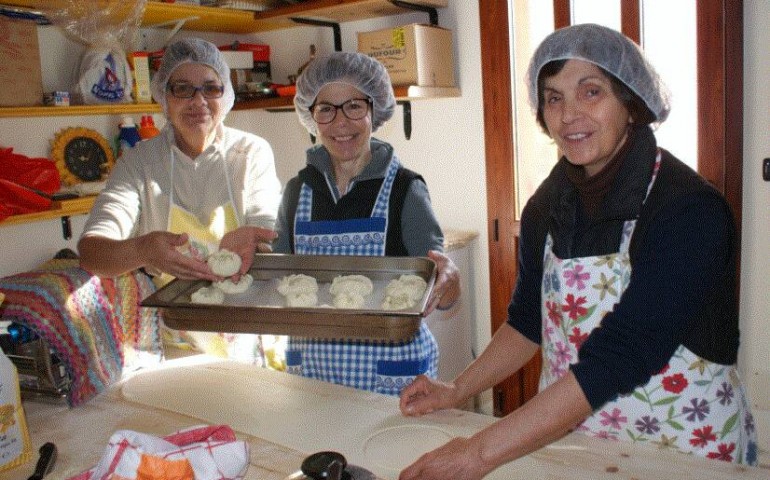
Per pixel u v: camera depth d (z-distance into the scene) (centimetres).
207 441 97
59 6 228
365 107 162
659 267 102
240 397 135
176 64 183
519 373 282
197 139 188
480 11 263
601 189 116
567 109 109
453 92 270
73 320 136
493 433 96
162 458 87
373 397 133
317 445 114
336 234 164
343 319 121
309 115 179
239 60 294
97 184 239
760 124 221
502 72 263
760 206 225
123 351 150
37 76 223
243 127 342
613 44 106
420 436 116
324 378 166
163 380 146
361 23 294
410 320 119
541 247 129
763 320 230
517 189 272
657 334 99
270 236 162
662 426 116
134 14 237
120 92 247
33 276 141
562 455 107
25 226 240
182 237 147
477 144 277
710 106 225
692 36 224
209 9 266
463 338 285
